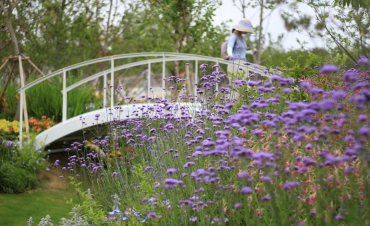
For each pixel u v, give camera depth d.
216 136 5.07
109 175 6.52
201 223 3.82
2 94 11.64
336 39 6.14
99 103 11.85
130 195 5.35
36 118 11.45
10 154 9.38
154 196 4.65
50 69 15.83
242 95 6.27
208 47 15.43
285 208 3.40
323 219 3.15
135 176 5.89
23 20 14.94
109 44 17.17
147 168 5.13
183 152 5.15
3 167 8.68
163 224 4.36
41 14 15.25
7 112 11.84
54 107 11.53
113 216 4.82
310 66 7.27
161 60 9.17
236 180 3.94
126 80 16.44
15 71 14.77
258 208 3.66
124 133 7.29
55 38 15.48
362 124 4.07
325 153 3.13
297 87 6.66
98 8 16.59
